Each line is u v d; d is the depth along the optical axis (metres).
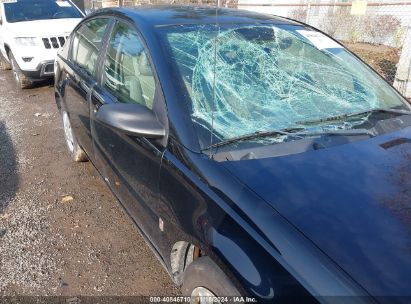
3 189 3.64
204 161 1.78
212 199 1.65
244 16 2.70
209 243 1.61
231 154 1.81
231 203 1.58
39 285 2.46
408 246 1.35
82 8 10.65
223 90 2.13
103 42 2.96
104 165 2.88
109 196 3.51
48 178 3.84
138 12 2.66
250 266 1.43
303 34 2.65
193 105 2.01
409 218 1.47
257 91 2.21
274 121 2.09
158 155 2.02
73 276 2.54
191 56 2.21
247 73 2.26
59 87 3.99
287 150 1.86
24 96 6.75
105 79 2.86
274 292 1.34
